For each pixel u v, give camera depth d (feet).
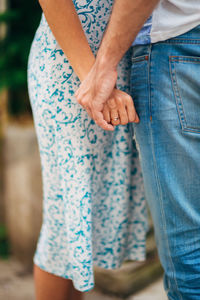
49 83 3.65
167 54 3.17
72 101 3.63
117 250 4.35
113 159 4.05
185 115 3.19
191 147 3.23
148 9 2.92
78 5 3.45
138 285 6.37
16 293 6.87
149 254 6.48
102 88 3.17
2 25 9.16
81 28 3.36
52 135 3.84
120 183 4.11
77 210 3.72
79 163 3.70
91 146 3.77
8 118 9.16
